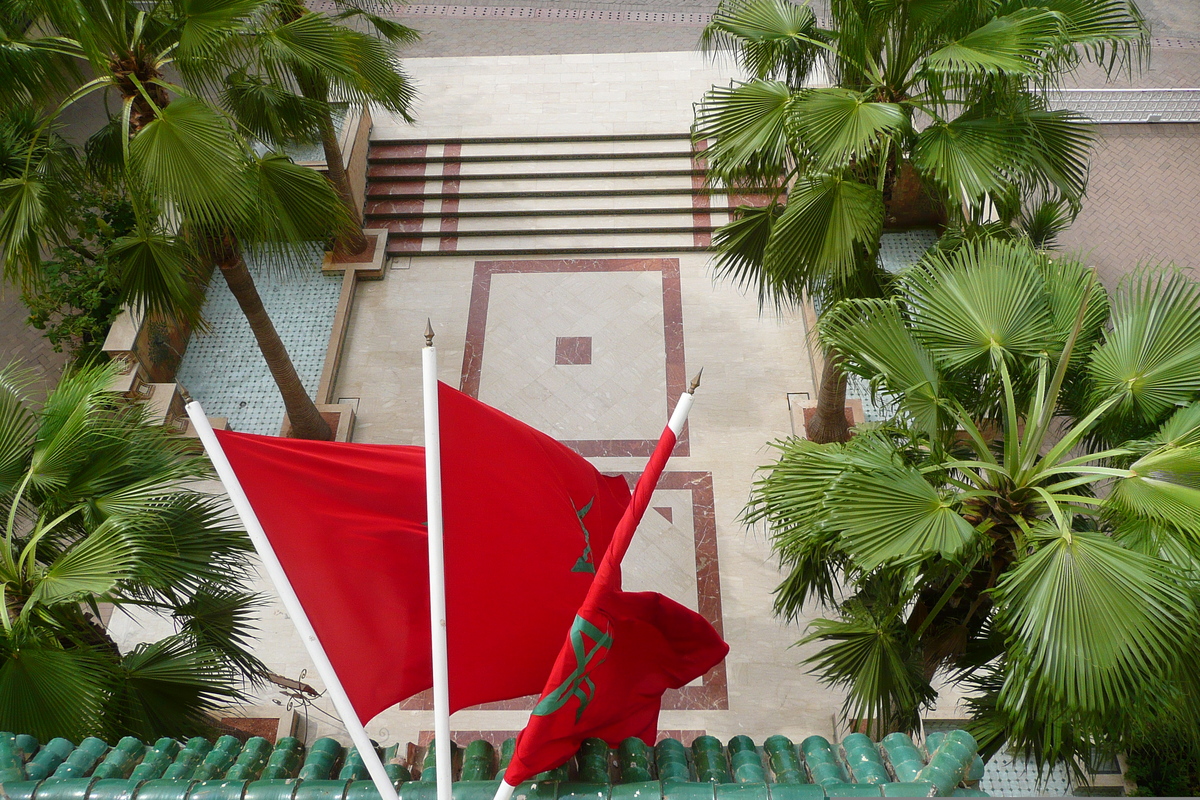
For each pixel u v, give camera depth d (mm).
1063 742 6648
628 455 13797
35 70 9492
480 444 5324
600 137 16500
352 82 10578
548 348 14914
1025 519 7148
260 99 11109
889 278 9773
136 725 7785
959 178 8719
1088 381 7512
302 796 4770
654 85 17359
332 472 5262
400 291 15656
